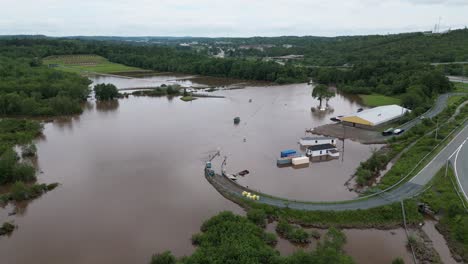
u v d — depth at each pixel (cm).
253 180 7856
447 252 5222
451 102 14662
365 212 6094
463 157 8306
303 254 4597
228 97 18688
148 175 8150
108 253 5331
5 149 9238
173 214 6419
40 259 5216
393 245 5438
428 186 6919
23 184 7162
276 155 9538
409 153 8875
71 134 11544
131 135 11375
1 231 5894
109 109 15662
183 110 15388
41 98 15700
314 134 11506
